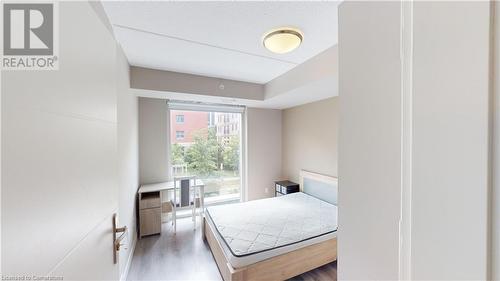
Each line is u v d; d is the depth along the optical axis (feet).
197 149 12.66
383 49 1.57
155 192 10.43
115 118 3.17
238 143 13.82
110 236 2.90
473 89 0.87
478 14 0.86
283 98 10.68
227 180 13.52
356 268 1.84
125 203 6.97
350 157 1.91
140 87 8.39
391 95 1.50
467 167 0.89
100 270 2.55
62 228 1.79
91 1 3.58
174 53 7.17
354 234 1.87
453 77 0.93
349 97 1.92
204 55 7.34
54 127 1.74
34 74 1.56
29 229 1.46
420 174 1.08
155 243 9.05
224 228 7.30
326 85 8.01
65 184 1.86
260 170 13.82
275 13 4.91
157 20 5.17
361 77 1.79
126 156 7.25
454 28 0.93
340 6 2.05
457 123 0.92
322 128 11.10
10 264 1.32
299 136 12.84
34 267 1.49
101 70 2.67
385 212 1.54
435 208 1.01
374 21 1.66
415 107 1.10
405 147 1.18
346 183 1.96
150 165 11.14
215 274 7.00
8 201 1.32
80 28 2.17
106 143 2.80
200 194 11.09
